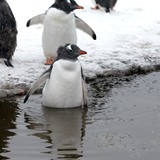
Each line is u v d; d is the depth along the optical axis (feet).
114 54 54.85
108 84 47.78
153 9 78.28
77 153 32.42
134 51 56.70
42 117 38.96
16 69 48.01
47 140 34.53
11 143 33.88
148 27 67.15
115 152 32.63
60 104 40.68
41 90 44.62
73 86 40.01
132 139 34.86
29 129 36.52
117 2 82.69
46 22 48.49
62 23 47.93
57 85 39.88
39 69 48.52
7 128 36.60
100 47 57.16
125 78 49.93
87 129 36.68
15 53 53.21
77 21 51.21
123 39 61.05
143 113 40.06
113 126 37.27
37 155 32.01
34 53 53.72
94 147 33.45
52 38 48.83
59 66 39.55
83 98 41.22
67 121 38.24
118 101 42.98
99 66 50.72
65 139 34.78
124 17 71.87
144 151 32.86
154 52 56.90
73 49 39.45
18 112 39.88
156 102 42.86
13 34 49.06
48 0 75.41
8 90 43.47
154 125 37.50
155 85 48.08
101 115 39.63
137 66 51.98
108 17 71.20
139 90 46.37
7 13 48.32
